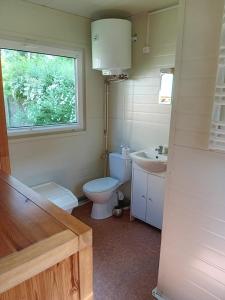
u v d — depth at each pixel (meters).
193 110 1.24
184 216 1.41
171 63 2.30
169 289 1.59
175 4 2.17
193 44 1.18
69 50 2.55
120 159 2.72
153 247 2.18
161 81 2.39
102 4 2.23
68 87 2.70
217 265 1.30
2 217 0.69
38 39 2.29
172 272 1.55
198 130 1.24
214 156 1.21
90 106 2.87
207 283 1.36
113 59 2.39
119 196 2.90
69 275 0.61
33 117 2.47
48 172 2.62
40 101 2.49
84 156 2.95
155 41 2.39
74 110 2.81
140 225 2.54
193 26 1.16
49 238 0.59
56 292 0.59
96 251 2.11
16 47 2.17
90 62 2.76
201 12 1.12
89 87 2.81
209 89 1.15
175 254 1.50
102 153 3.15
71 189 2.90
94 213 2.66
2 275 0.48
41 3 2.21
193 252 1.40
